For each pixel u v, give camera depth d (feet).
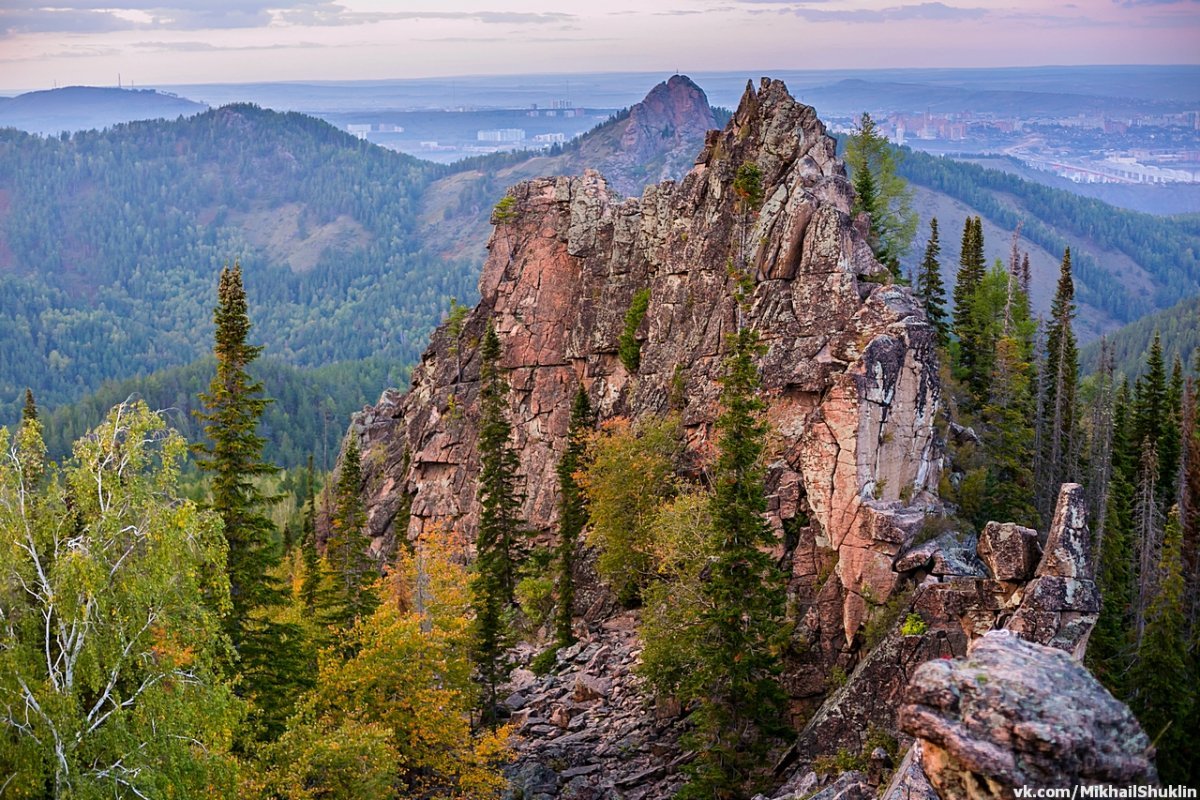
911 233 341.41
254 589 182.39
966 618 176.24
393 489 435.12
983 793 74.64
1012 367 297.12
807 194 265.95
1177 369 348.38
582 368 377.50
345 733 165.27
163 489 130.11
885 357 217.97
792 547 226.99
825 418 217.15
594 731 224.94
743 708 191.31
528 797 196.95
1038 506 288.51
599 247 382.83
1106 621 205.98
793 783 176.65
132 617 119.55
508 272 402.31
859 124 360.89
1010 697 76.33
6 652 112.06
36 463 125.18
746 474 198.90
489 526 306.55
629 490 279.90
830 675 204.74
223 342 187.01
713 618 192.85
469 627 233.35
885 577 200.75
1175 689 186.50
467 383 405.80
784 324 255.29
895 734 172.14
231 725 129.80
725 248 307.37
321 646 230.07
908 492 219.20
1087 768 73.26
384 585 248.93
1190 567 244.42
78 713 113.91
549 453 376.48
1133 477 303.07
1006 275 375.66
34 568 120.16
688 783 189.78
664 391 317.42
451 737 197.88
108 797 111.96
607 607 285.64
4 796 108.06
